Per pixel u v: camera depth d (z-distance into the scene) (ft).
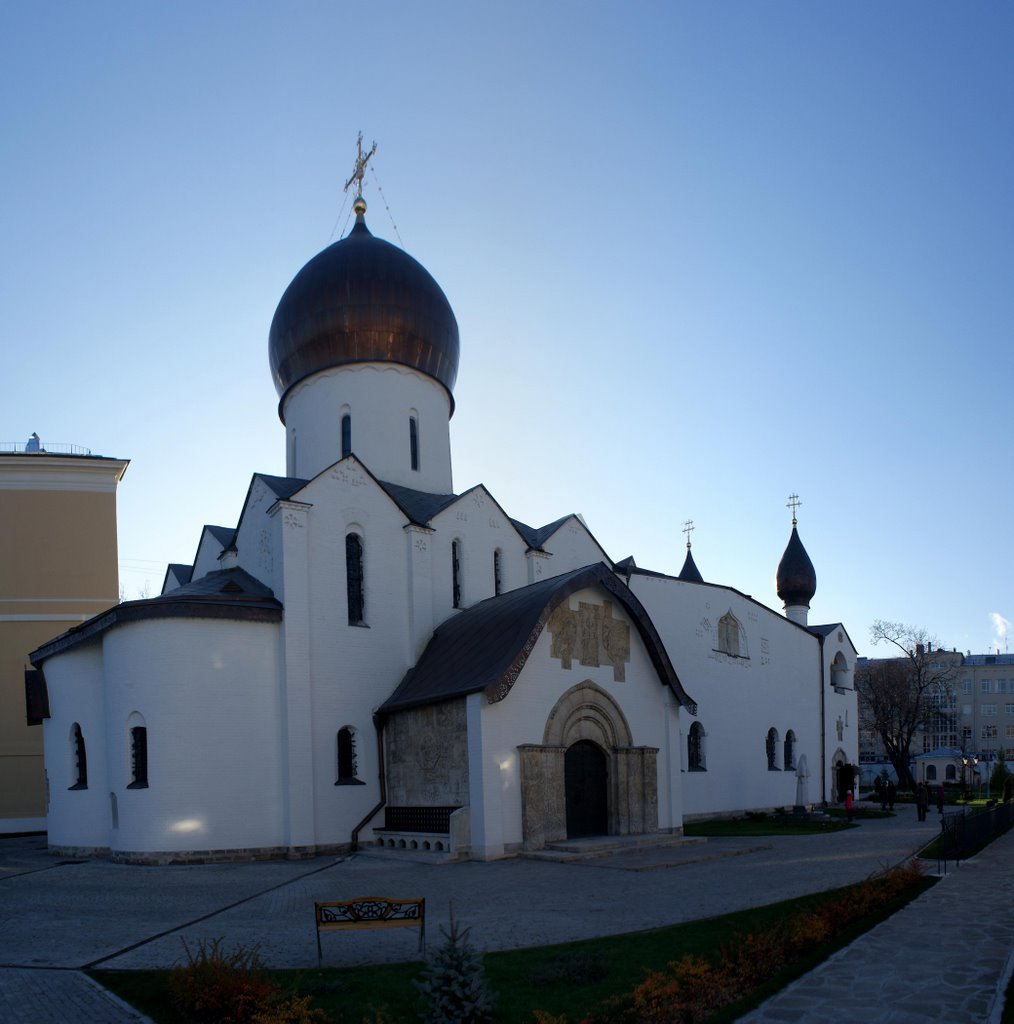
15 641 127.75
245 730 87.10
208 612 86.89
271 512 94.63
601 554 125.29
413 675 96.73
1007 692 410.93
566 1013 32.71
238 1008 32.89
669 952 41.14
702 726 135.03
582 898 58.08
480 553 110.32
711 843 91.76
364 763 93.66
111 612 88.79
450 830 79.97
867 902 49.26
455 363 124.98
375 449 114.62
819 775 160.66
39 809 125.59
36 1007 34.73
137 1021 32.99
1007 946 41.19
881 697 282.77
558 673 90.07
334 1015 32.99
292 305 118.32
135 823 83.66
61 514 131.95
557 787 86.74
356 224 127.24
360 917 41.73
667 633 132.46
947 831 70.13
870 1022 31.14
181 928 50.06
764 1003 33.35
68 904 59.31
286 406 123.24
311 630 92.43
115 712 87.04
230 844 84.43
